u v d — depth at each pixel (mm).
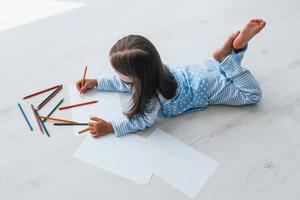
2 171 1275
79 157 1304
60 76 1590
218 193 1212
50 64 1647
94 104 1461
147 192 1216
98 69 1623
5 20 1889
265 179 1242
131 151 1314
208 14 1908
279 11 1913
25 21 1882
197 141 1348
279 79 1560
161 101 1346
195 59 1663
